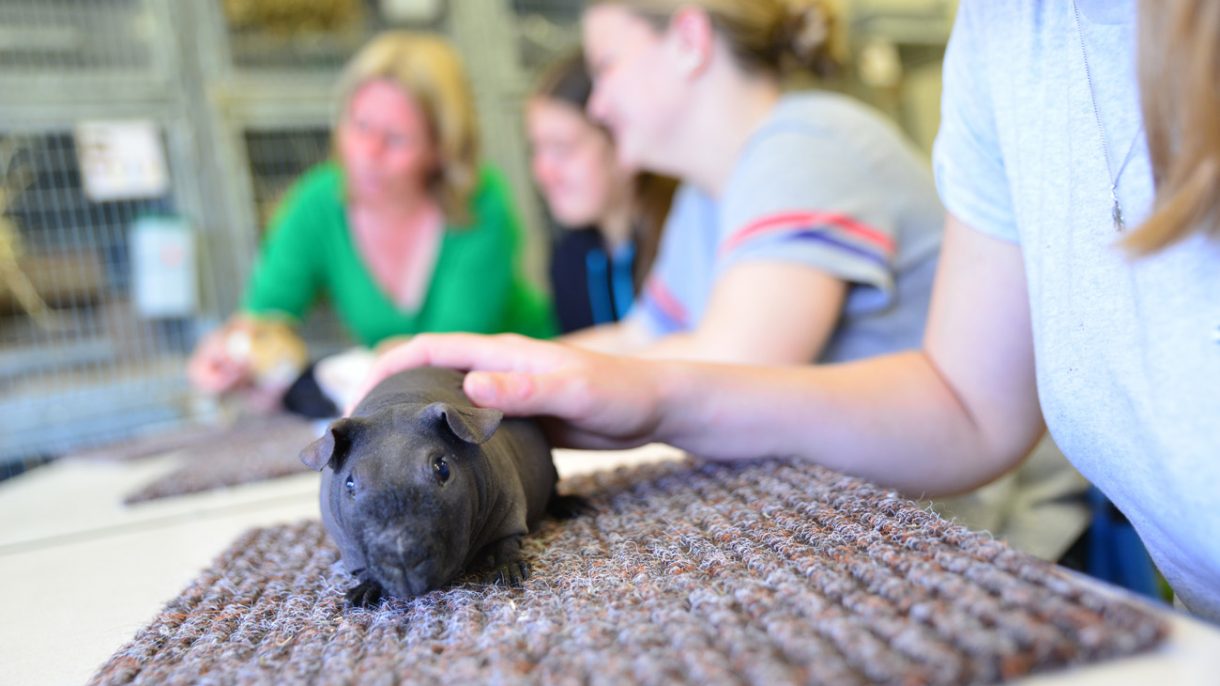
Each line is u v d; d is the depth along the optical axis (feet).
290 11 6.96
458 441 1.72
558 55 8.11
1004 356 2.06
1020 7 1.74
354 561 1.68
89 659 1.69
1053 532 3.20
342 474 1.67
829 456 2.12
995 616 1.10
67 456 5.08
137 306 6.90
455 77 6.29
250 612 1.63
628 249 7.06
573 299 7.55
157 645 1.52
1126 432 1.53
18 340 6.68
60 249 6.74
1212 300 1.33
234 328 5.57
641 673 1.11
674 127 3.96
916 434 2.10
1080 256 1.58
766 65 3.80
